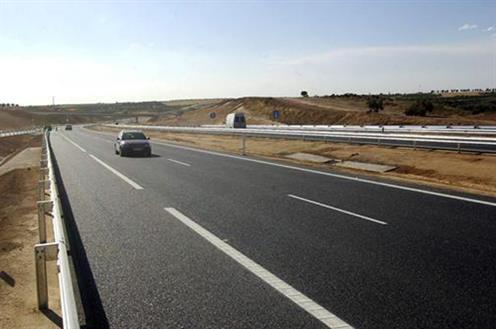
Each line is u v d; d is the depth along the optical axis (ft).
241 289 17.48
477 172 49.16
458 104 307.78
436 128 129.49
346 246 23.11
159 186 45.85
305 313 15.17
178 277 18.99
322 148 85.20
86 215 32.19
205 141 136.36
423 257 21.02
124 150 85.10
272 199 37.27
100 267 20.56
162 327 14.43
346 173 54.34
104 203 36.88
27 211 41.34
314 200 36.42
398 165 59.88
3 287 21.07
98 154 92.27
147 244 24.26
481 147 57.21
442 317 14.69
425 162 58.49
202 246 23.67
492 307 15.42
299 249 22.75
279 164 66.39
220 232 26.53
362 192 39.93
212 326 14.38
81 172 59.67
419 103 272.31
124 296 17.08
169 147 112.06
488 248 22.30
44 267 17.70
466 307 15.44
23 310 18.10
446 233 25.26
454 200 35.06
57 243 17.62
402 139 71.26
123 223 29.43
